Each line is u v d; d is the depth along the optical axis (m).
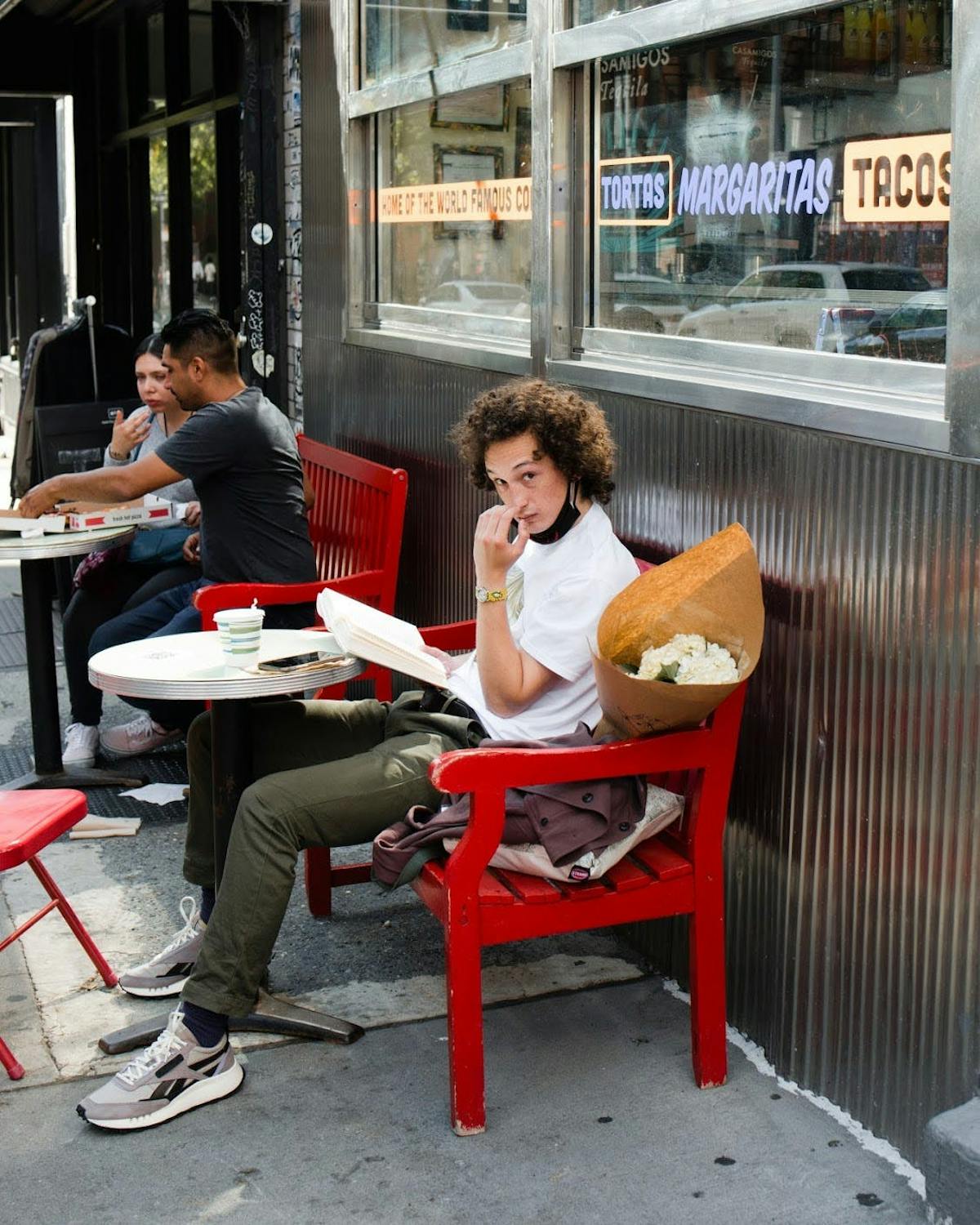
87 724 5.41
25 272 13.75
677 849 3.13
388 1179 2.83
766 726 3.18
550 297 4.03
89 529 4.95
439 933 3.91
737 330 3.36
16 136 13.36
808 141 3.07
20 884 4.28
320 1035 3.35
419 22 4.93
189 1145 2.96
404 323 5.35
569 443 3.09
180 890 4.22
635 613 2.91
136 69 9.12
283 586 4.49
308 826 3.10
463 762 2.81
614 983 3.63
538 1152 2.91
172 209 8.59
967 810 2.61
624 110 3.76
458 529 4.83
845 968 2.97
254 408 4.68
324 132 5.83
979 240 2.49
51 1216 2.74
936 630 2.66
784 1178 2.81
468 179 4.68
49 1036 3.39
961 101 2.51
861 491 2.83
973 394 2.52
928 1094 2.77
